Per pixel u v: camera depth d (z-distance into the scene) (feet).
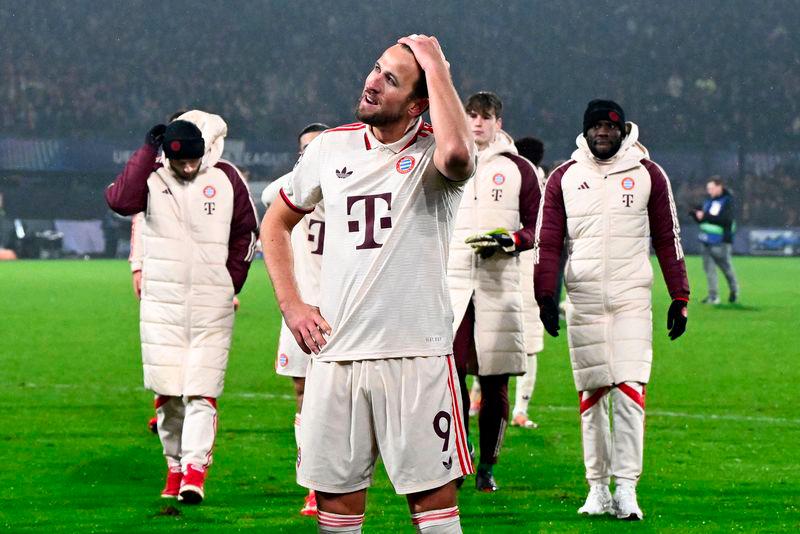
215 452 71.82
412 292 33.40
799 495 59.11
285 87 460.14
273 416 87.30
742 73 465.88
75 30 451.94
